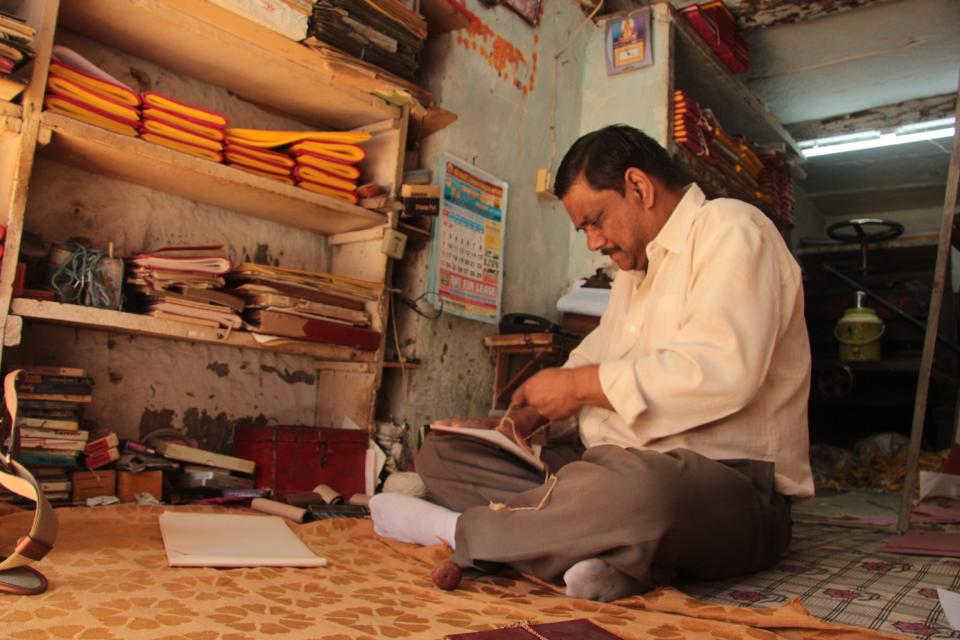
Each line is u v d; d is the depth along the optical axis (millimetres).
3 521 1747
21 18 2092
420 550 1776
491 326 3580
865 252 6379
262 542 1785
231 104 2834
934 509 3039
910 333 5934
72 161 2316
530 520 1511
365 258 2979
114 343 2498
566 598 1438
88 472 2156
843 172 7562
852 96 6090
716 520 1518
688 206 1812
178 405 2654
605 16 4289
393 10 2840
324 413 3033
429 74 3361
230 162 2504
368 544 1935
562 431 2129
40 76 1991
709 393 1568
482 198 3479
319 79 2689
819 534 2533
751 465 1678
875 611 1438
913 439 2570
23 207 1964
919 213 8398
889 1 4648
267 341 2467
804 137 6816
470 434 1844
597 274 3834
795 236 7695
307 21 2590
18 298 1960
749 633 1229
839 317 6312
